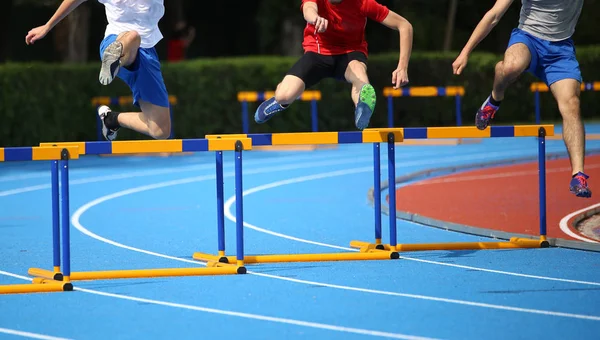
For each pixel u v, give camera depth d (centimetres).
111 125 1605
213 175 3200
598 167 3138
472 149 4028
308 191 2727
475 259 1627
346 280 1455
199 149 1481
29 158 1395
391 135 1600
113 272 1494
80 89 4194
